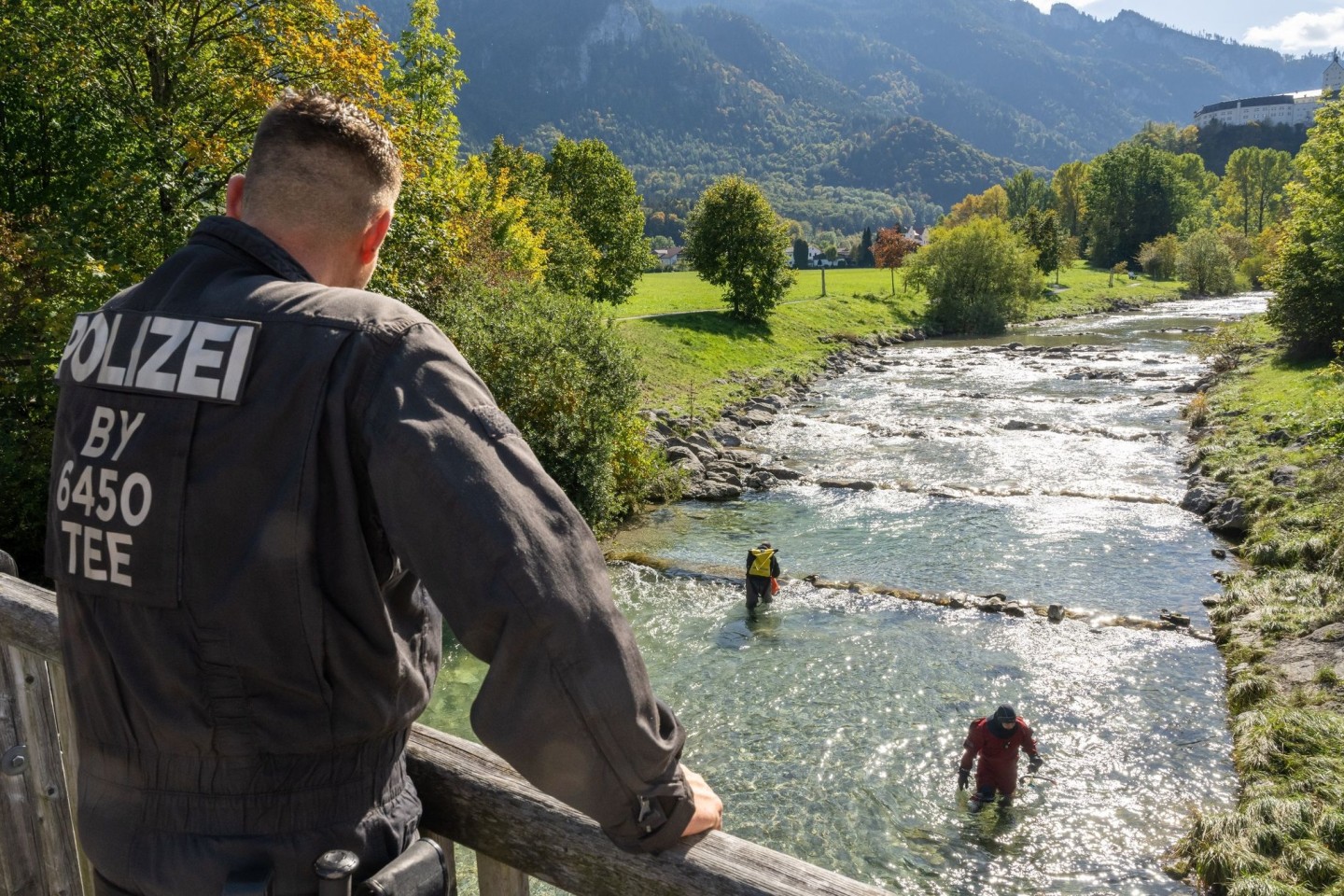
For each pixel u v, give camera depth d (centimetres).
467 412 123
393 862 134
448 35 2641
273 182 142
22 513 1312
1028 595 1591
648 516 2162
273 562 121
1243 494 1995
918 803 983
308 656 124
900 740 1108
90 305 1290
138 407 129
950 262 6788
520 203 3597
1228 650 1333
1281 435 2344
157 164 1606
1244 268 9994
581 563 119
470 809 163
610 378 2017
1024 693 1223
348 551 124
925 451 2778
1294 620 1338
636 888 146
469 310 1903
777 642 1393
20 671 255
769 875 138
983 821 948
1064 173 14662
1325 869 790
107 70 1655
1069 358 4750
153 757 129
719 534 2003
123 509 127
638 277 5597
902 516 2111
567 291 4181
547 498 121
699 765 1059
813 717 1166
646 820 125
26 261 1304
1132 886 848
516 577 112
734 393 3712
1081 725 1139
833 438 3025
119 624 129
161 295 138
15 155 1648
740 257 5141
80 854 270
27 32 1510
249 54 1664
